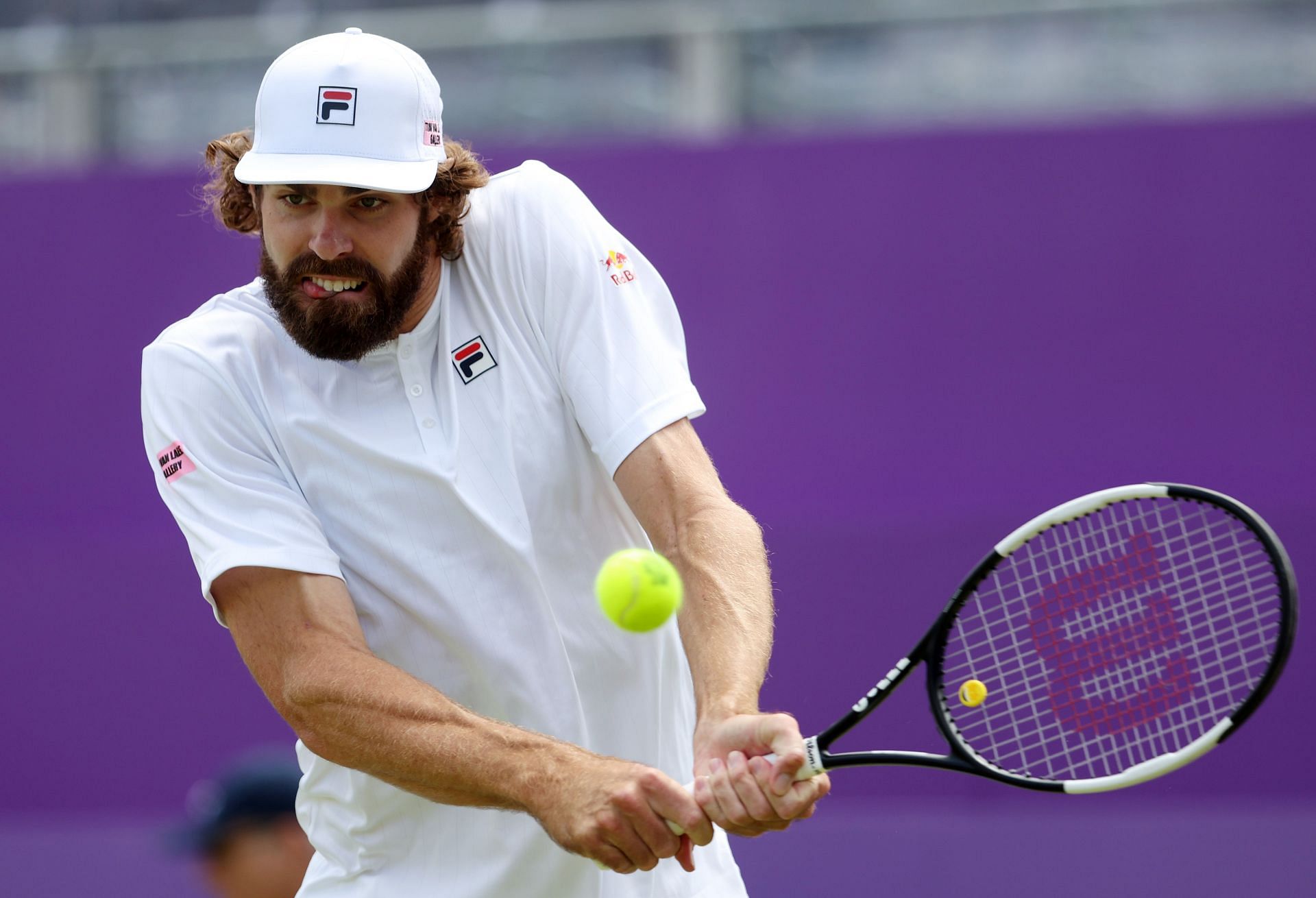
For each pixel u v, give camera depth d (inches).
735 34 869.2
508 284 338.6
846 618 740.7
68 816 785.6
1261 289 728.3
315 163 312.2
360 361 332.5
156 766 780.6
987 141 751.7
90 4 944.9
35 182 826.8
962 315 749.3
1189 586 633.6
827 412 755.4
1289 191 728.3
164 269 816.9
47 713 791.1
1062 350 741.3
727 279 768.9
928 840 690.2
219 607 329.1
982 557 735.7
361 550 332.8
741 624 310.3
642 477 330.0
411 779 302.4
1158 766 324.5
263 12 934.4
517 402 334.3
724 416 763.4
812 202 764.6
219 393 330.6
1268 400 724.7
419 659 336.5
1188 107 826.8
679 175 778.2
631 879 343.9
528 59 890.7
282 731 778.2
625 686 345.7
